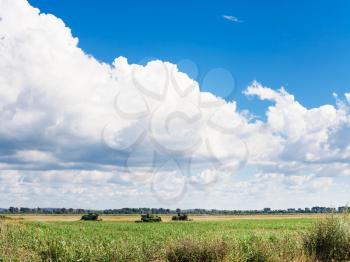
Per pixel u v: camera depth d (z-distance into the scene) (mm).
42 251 16672
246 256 14891
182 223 73562
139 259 15398
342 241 15719
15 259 15836
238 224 66125
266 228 52344
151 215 84938
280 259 14789
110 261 15336
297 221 74875
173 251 14758
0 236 23578
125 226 60250
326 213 16828
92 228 52312
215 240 15141
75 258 15562
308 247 15875
